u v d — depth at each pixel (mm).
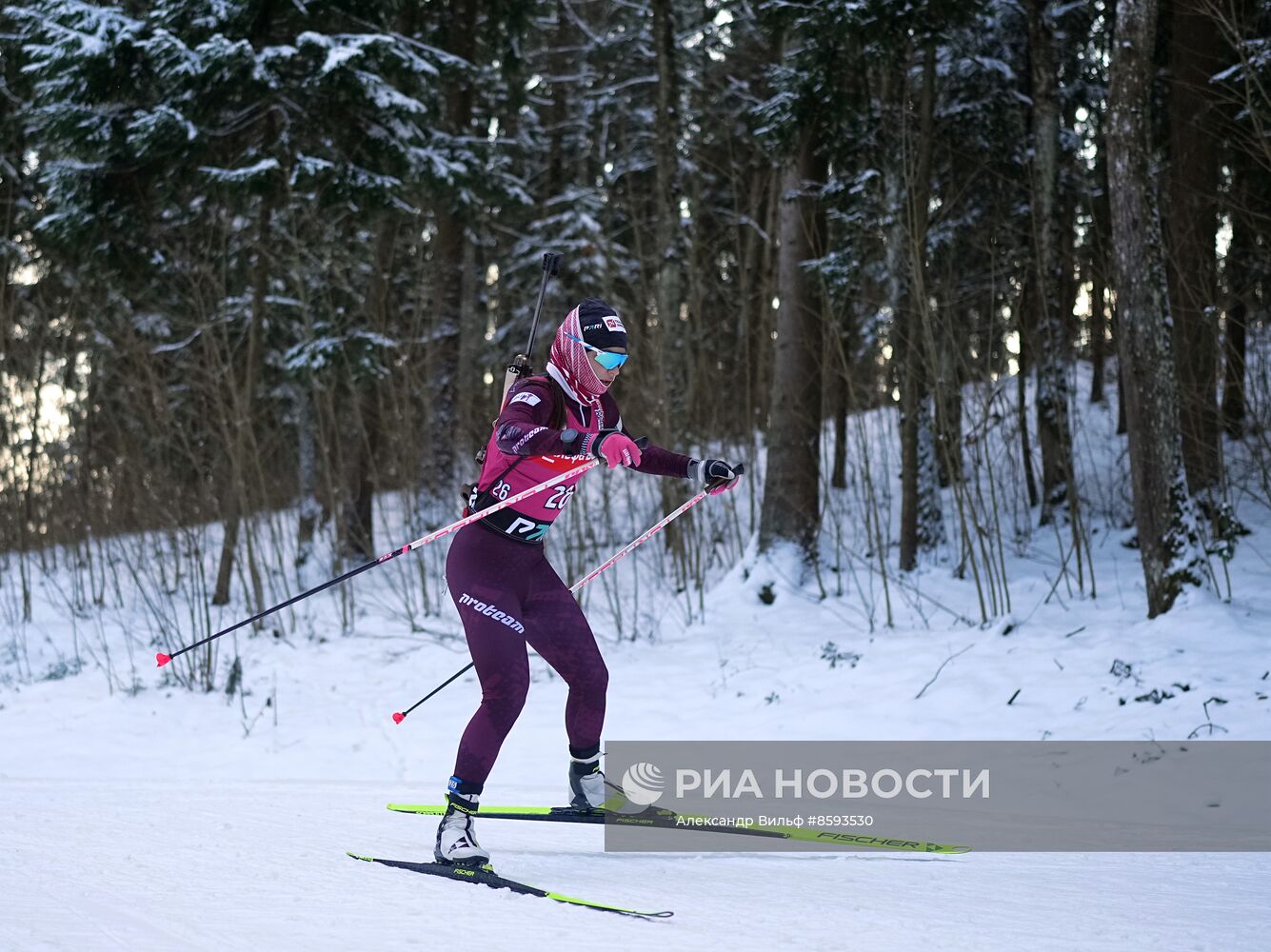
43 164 12625
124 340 12367
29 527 13578
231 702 8375
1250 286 10969
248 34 11164
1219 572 9289
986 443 9531
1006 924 2596
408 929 2508
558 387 3389
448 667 9281
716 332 16672
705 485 3551
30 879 3109
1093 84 13820
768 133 10969
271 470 14172
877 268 13359
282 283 13086
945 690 7414
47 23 10633
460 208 13000
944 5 10125
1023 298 12391
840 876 3273
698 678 8562
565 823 4426
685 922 2594
